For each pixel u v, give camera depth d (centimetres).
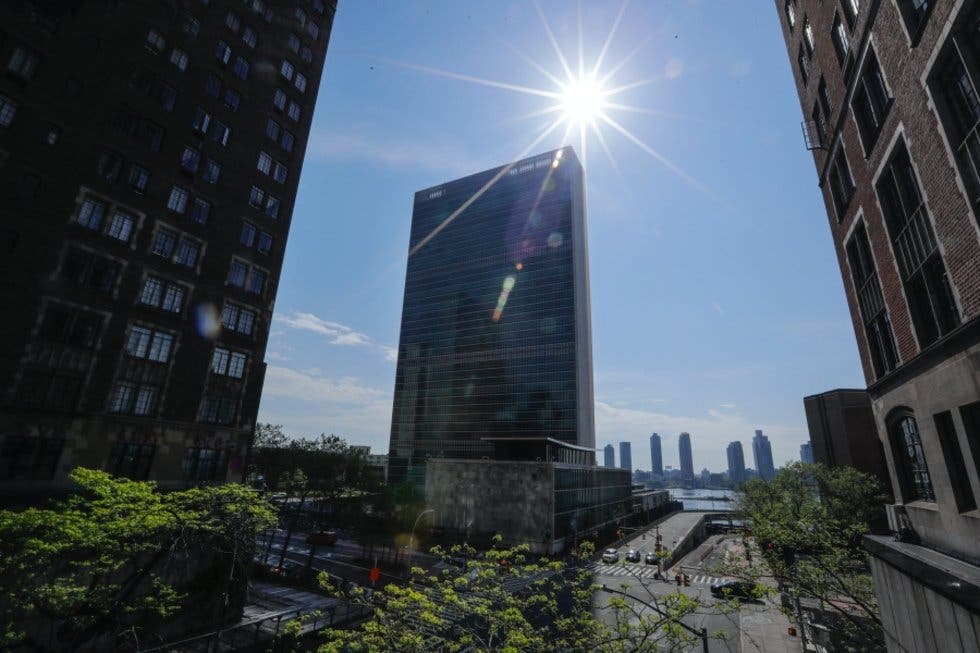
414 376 16125
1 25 2455
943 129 1098
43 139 2564
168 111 3216
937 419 1257
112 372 2719
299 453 6869
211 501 2164
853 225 1841
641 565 6072
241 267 3591
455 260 16750
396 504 7744
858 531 2314
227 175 3566
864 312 1847
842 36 1777
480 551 7012
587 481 9106
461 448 14412
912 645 1265
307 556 5869
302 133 4316
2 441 2258
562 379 13575
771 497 4797
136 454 2786
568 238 14788
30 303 2420
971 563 1109
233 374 3422
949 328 1216
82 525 1642
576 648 1427
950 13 1039
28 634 1956
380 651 1355
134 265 2905
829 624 2286
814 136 2136
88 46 2825
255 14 3981
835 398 6794
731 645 2983
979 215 1011
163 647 2169
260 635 2783
